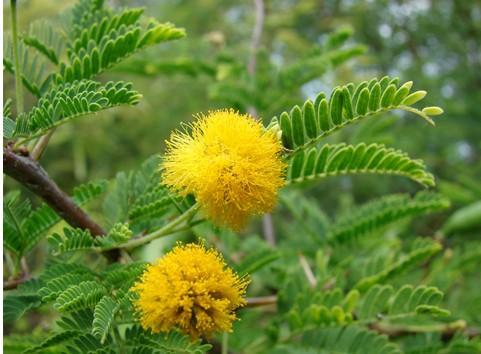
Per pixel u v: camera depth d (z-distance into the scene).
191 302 0.05
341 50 0.13
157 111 0.27
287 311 0.10
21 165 0.07
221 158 0.06
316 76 0.13
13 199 0.08
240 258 0.10
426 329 0.10
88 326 0.06
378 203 0.11
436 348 0.10
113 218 0.08
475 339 0.10
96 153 0.25
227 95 0.13
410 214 0.10
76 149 0.24
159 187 0.08
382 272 0.09
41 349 0.06
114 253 0.07
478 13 0.30
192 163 0.06
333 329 0.09
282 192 0.12
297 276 0.10
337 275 0.10
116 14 0.09
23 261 0.07
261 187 0.06
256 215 0.06
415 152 0.23
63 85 0.07
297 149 0.06
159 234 0.07
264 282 0.11
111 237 0.07
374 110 0.06
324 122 0.06
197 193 0.06
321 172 0.07
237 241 0.11
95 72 0.07
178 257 0.06
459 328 0.10
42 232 0.08
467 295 0.12
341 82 0.21
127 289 0.06
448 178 0.23
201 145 0.06
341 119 0.06
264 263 0.09
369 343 0.08
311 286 0.10
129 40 0.07
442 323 0.11
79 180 0.24
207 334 0.06
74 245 0.07
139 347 0.06
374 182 0.24
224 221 0.06
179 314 0.06
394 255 0.11
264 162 0.06
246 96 0.13
